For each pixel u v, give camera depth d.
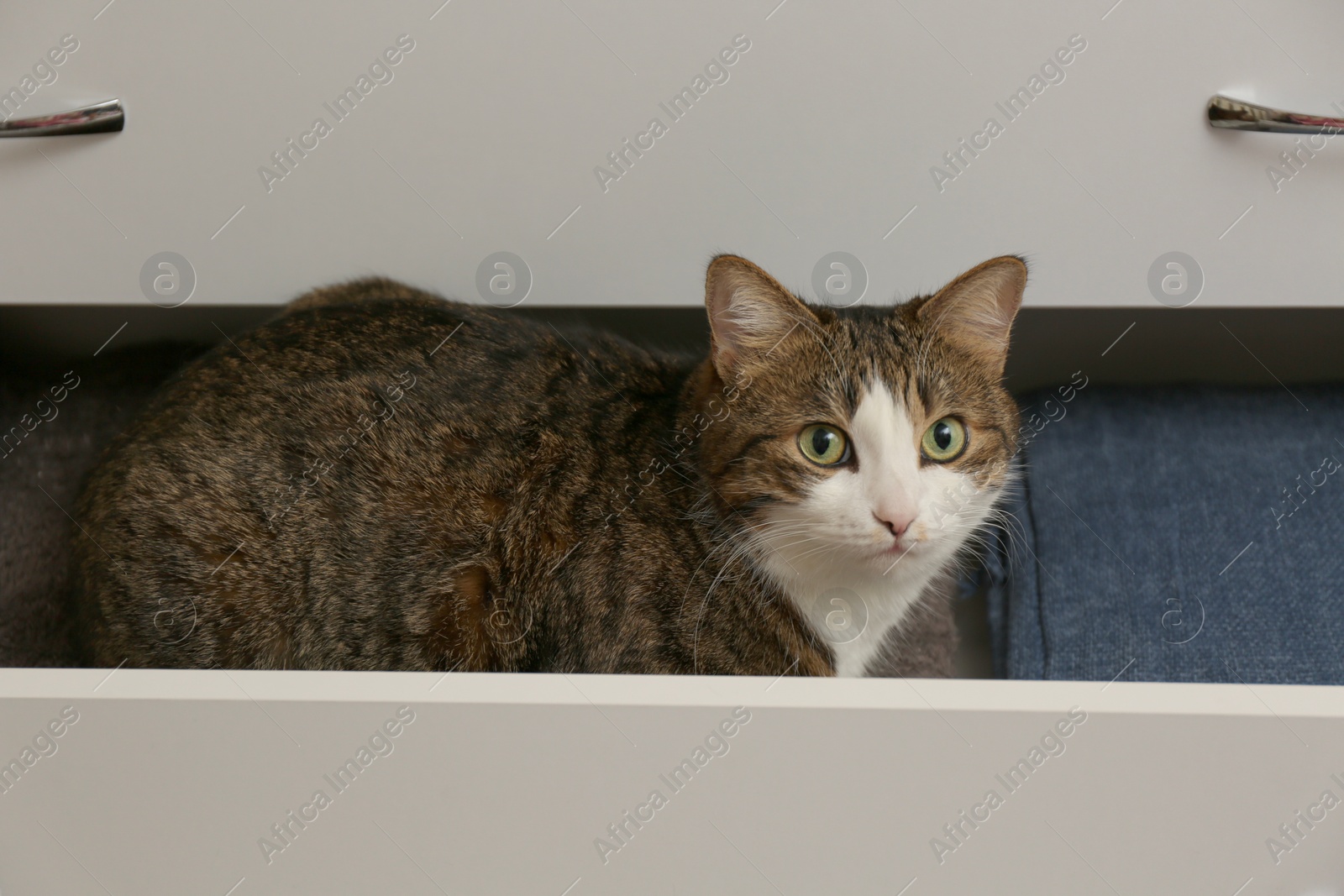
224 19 0.88
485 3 0.87
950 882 0.57
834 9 0.87
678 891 0.58
